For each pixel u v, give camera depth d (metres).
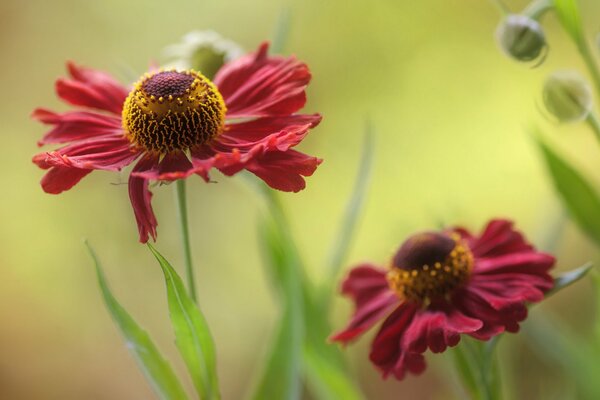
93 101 0.40
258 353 0.80
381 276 0.42
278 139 0.36
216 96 0.39
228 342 0.81
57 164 0.37
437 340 0.39
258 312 0.82
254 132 0.39
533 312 0.48
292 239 0.45
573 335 0.48
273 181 0.36
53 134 0.39
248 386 0.79
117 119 0.40
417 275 0.40
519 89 0.83
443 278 0.40
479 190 0.82
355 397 0.44
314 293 0.46
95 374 0.82
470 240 0.42
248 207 0.83
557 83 0.42
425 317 0.39
